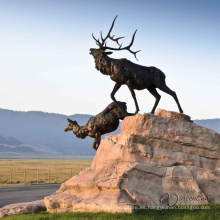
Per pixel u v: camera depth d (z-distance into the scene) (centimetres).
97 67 2342
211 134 2088
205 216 1686
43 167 11969
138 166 1927
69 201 2020
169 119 2061
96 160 2166
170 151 2036
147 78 2239
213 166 2073
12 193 3569
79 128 2691
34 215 1967
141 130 2042
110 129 2588
